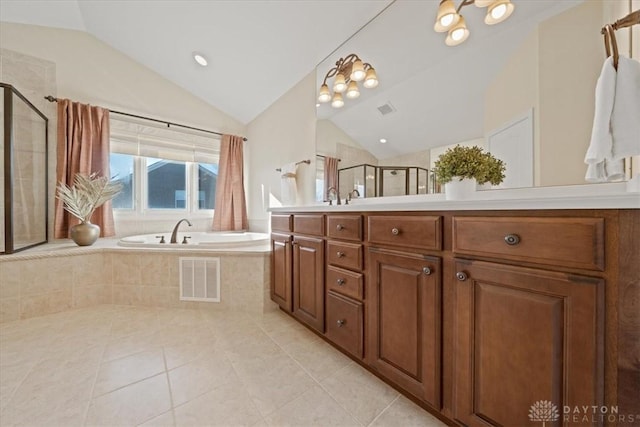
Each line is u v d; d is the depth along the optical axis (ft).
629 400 2.03
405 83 5.62
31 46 8.19
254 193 11.57
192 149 10.92
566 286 2.26
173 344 5.36
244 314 6.98
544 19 3.77
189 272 7.32
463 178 4.00
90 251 7.32
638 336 2.00
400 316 3.69
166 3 7.02
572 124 3.53
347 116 6.97
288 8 6.29
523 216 2.54
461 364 3.00
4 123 6.89
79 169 8.51
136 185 10.00
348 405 3.72
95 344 5.30
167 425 3.31
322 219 5.25
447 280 3.18
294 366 4.66
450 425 3.33
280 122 9.79
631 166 3.08
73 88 8.78
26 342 5.33
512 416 2.59
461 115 4.76
